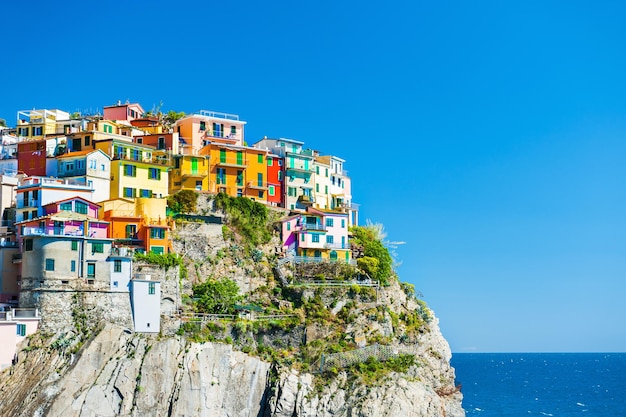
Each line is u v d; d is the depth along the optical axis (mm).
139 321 118062
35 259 114938
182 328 120188
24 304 115000
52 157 138500
